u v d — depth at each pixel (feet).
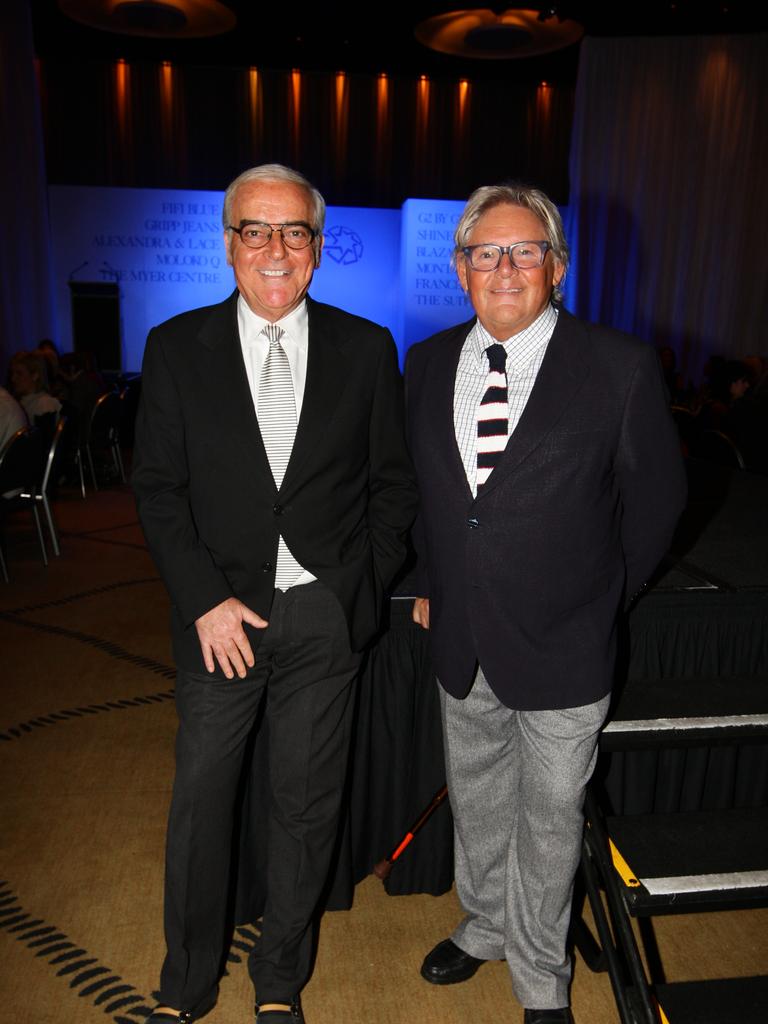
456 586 4.48
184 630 4.49
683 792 6.25
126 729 8.55
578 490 4.18
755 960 5.53
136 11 29.25
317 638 4.52
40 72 37.37
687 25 33.53
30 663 10.27
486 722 4.77
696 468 11.55
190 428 4.29
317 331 4.46
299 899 4.78
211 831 4.57
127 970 5.33
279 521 4.32
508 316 4.13
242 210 4.10
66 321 34.81
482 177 40.22
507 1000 5.19
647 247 36.99
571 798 4.43
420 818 5.65
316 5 31.65
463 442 4.40
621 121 36.06
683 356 37.60
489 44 31.37
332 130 39.14
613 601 4.44
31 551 15.65
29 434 12.96
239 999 5.14
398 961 5.49
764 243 36.04
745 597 5.86
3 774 7.64
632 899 4.46
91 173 38.55
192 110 38.50
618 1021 5.04
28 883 6.14
